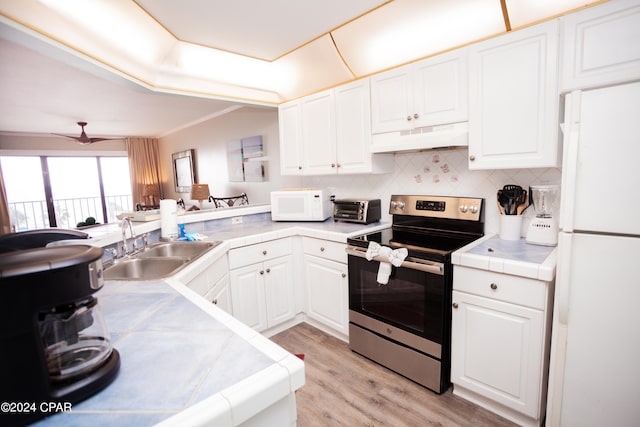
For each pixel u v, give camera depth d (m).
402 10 1.90
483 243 1.91
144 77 2.26
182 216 2.62
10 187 6.07
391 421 1.69
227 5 1.79
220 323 0.95
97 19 1.68
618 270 1.28
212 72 2.54
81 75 2.98
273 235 2.52
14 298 0.54
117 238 1.81
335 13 1.94
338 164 2.65
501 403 1.67
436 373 1.85
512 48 1.68
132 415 0.58
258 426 0.68
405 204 2.46
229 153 4.75
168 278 1.40
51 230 1.18
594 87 1.43
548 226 1.79
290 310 2.71
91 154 6.84
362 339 2.24
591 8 1.41
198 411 0.58
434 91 2.01
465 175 2.22
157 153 7.54
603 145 1.26
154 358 0.77
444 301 1.76
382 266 1.97
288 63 2.63
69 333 0.68
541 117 1.63
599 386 1.37
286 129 3.06
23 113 4.48
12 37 1.51
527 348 1.55
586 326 1.37
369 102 2.38
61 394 0.59
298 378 0.71
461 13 1.78
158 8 1.78
